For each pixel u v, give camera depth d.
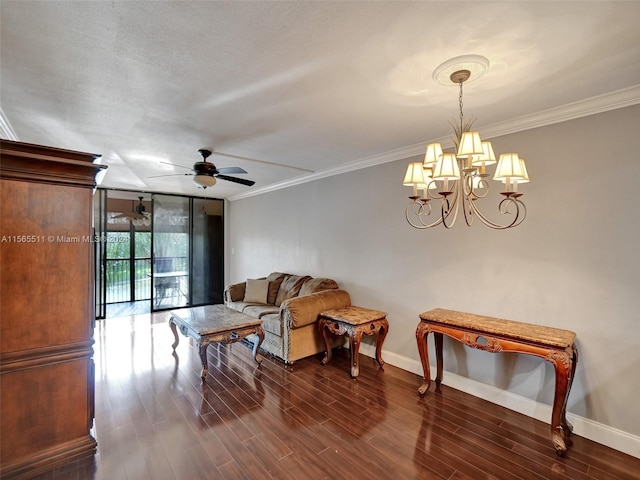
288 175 4.64
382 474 1.84
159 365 3.46
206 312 3.89
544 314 2.43
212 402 2.66
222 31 1.45
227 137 2.93
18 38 1.48
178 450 2.04
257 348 3.50
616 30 1.44
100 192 5.58
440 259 3.09
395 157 3.47
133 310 5.98
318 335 3.76
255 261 6.09
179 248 6.36
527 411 2.49
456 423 2.37
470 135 1.59
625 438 2.07
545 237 2.44
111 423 2.34
